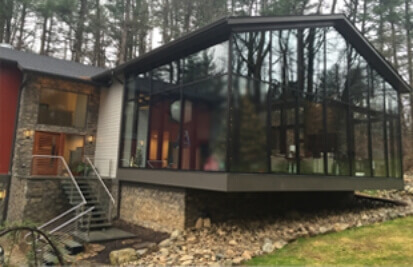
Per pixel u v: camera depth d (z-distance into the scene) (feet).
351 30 31.81
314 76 27.96
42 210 29.60
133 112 32.83
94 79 37.37
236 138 20.81
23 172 33.63
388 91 36.88
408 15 58.80
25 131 33.99
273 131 23.26
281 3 56.85
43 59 43.52
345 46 32.30
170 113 26.99
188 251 18.97
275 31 25.00
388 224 25.20
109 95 38.42
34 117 34.88
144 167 29.40
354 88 32.27
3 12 57.67
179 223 24.47
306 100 26.66
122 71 34.06
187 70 25.64
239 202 27.78
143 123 30.89
